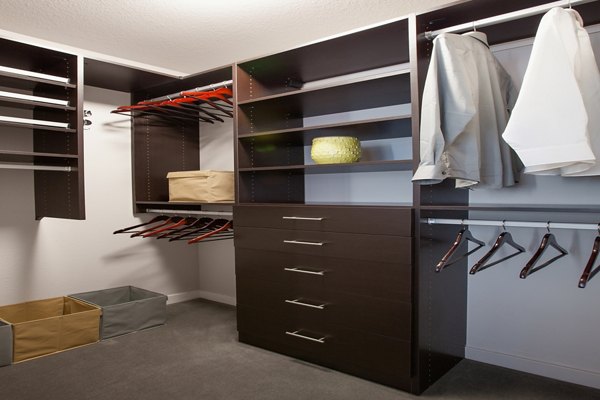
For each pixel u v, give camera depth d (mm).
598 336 1893
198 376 2023
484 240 2180
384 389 1883
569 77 1252
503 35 1956
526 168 1414
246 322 2412
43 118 2623
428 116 1501
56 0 2039
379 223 1878
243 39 2588
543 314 2023
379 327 1904
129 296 3049
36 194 2701
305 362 2174
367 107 2498
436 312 1961
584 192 1916
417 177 1513
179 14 2223
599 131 1366
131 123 3129
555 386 1914
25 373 2062
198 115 3064
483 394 1843
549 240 1728
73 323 2385
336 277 2025
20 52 2295
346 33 1974
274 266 2258
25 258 2656
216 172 2719
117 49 2736
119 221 3088
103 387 1917
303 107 2504
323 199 2762
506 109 1867
